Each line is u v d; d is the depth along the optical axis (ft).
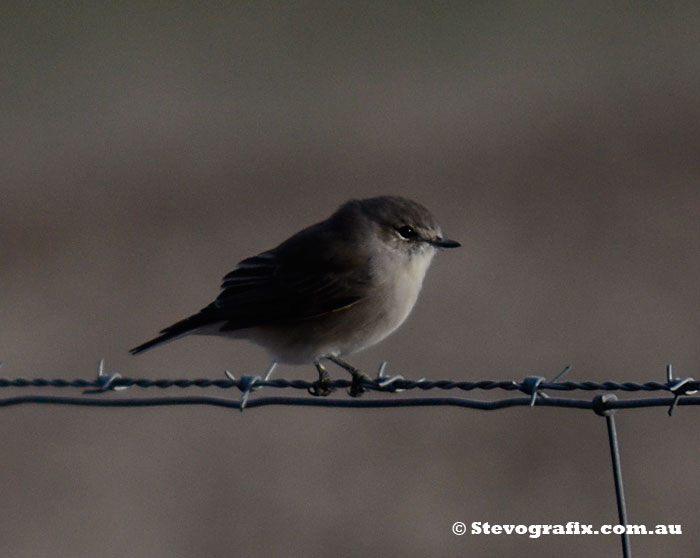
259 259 28.60
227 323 28.25
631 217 60.70
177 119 88.58
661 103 80.64
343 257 27.81
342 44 102.42
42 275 58.54
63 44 101.45
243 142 82.07
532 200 65.26
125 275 58.03
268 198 70.23
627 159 70.54
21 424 43.04
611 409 19.20
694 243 56.39
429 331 48.01
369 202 28.84
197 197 71.15
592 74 89.76
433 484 37.11
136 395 44.16
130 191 72.59
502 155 74.38
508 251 57.41
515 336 47.19
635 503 35.32
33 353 48.39
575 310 49.47
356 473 38.09
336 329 28.04
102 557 34.73
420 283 29.27
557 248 57.41
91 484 38.63
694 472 36.68
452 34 102.78
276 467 38.86
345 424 41.68
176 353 47.73
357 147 79.36
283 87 94.84
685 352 44.39
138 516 36.63
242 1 109.81
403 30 104.58
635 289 51.47
